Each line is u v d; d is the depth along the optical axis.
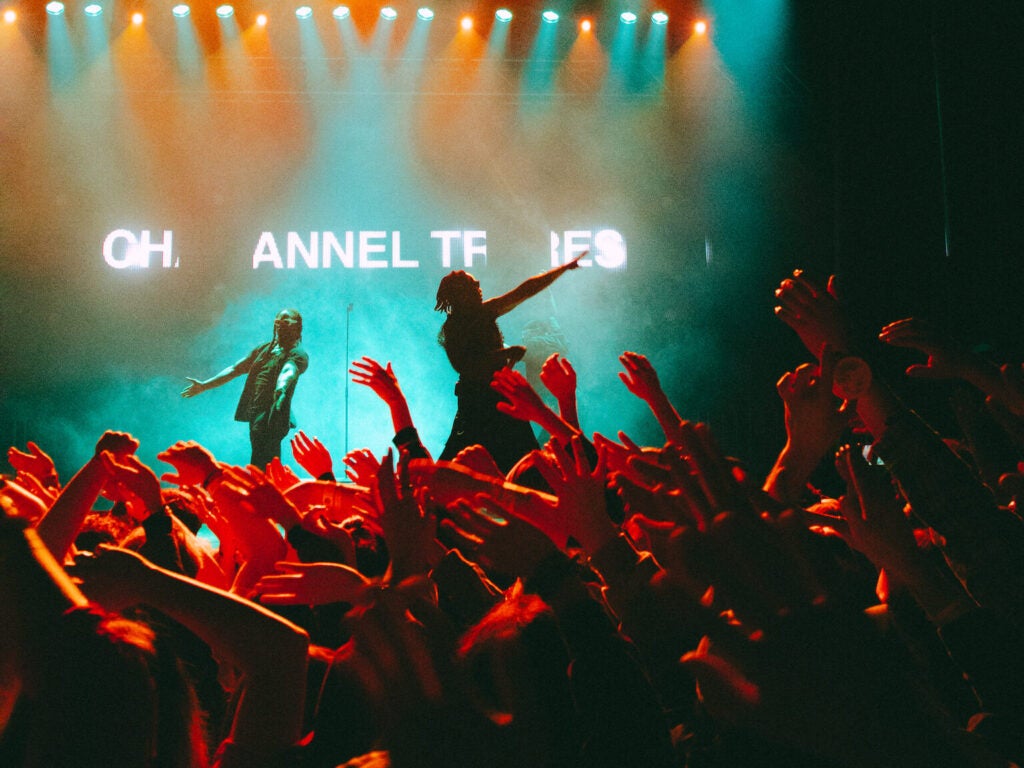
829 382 1.60
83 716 1.03
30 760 1.03
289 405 10.40
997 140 7.22
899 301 8.76
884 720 0.81
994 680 1.11
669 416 1.79
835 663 0.82
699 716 1.23
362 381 2.83
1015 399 1.59
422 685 1.07
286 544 1.93
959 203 7.51
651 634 1.26
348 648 1.34
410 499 1.33
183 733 1.16
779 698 0.83
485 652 1.20
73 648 1.05
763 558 0.85
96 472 1.76
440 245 13.78
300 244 13.73
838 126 9.22
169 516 1.91
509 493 1.54
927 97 8.69
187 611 1.28
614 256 13.50
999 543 1.24
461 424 4.04
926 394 6.34
